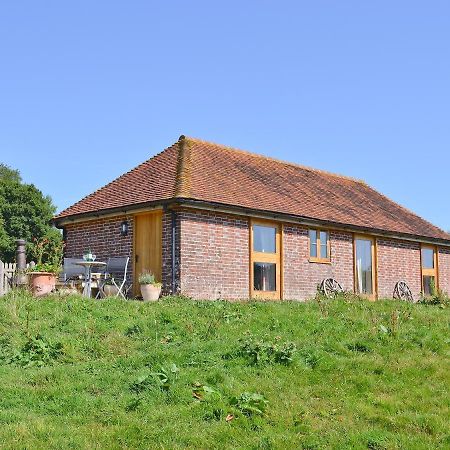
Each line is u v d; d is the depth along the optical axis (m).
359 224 23.39
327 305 16.31
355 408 9.31
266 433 8.27
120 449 7.61
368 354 11.99
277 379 10.19
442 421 8.95
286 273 20.77
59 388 9.55
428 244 27.19
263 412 8.88
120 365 10.76
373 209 26.44
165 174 20.36
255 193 20.92
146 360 10.88
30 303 14.81
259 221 20.23
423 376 10.88
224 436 8.04
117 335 12.53
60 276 18.62
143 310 14.77
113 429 8.11
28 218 49.00
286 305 16.77
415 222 27.95
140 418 8.51
